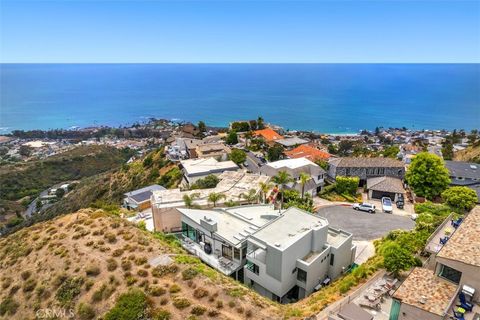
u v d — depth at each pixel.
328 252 35.09
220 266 35.06
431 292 24.22
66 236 38.28
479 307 22.95
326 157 84.81
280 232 33.62
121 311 26.23
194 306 25.73
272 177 59.44
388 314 25.92
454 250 25.73
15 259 36.84
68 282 30.91
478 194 57.12
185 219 41.72
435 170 57.75
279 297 31.02
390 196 60.94
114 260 32.66
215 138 114.00
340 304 26.61
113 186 102.12
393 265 30.47
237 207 44.03
